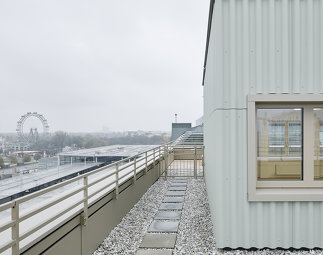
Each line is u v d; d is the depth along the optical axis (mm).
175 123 39812
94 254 4707
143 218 6867
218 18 4562
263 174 4871
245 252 4559
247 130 4551
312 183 4758
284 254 4441
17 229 2695
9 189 17641
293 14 4504
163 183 11703
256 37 4512
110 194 5836
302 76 4504
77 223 4113
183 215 7133
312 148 4730
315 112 4770
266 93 4516
